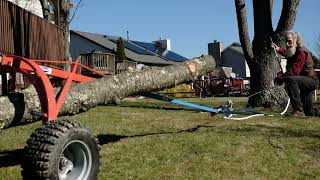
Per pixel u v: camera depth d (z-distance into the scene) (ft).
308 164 18.74
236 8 42.47
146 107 45.47
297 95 24.11
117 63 118.11
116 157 20.07
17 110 16.12
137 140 23.81
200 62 25.88
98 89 19.84
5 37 35.88
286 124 28.73
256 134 24.94
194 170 17.92
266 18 40.88
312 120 30.35
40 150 12.46
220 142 22.74
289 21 39.83
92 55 104.58
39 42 41.93
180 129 27.53
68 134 12.92
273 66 40.34
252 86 41.45
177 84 24.45
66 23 49.67
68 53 49.73
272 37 40.47
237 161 19.17
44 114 14.44
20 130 28.53
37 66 14.98
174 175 17.26
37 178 12.50
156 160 19.44
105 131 27.07
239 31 42.37
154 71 22.95
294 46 23.97
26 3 75.72
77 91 18.97
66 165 13.44
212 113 26.30
